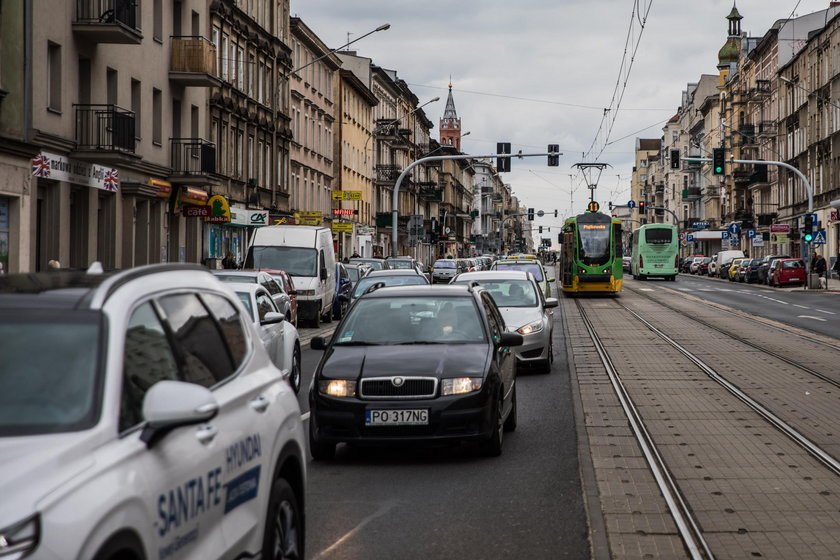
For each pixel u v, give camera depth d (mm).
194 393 4160
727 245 108188
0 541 3271
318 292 31891
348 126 77125
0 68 24609
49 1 26828
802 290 54719
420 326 11086
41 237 27703
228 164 45906
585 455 10492
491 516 7961
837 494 8664
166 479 4141
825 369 18797
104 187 30656
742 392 15586
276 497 5523
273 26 53938
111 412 3998
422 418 9938
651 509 8109
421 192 111125
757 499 8484
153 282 4883
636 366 19562
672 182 160000
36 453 3652
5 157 24562
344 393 10070
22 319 4277
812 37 74375
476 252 148125
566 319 34438
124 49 32281
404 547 7074
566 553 6910
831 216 65438
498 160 43906
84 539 3473
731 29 118000
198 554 4445
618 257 50344
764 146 93062
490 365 10453
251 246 32375
